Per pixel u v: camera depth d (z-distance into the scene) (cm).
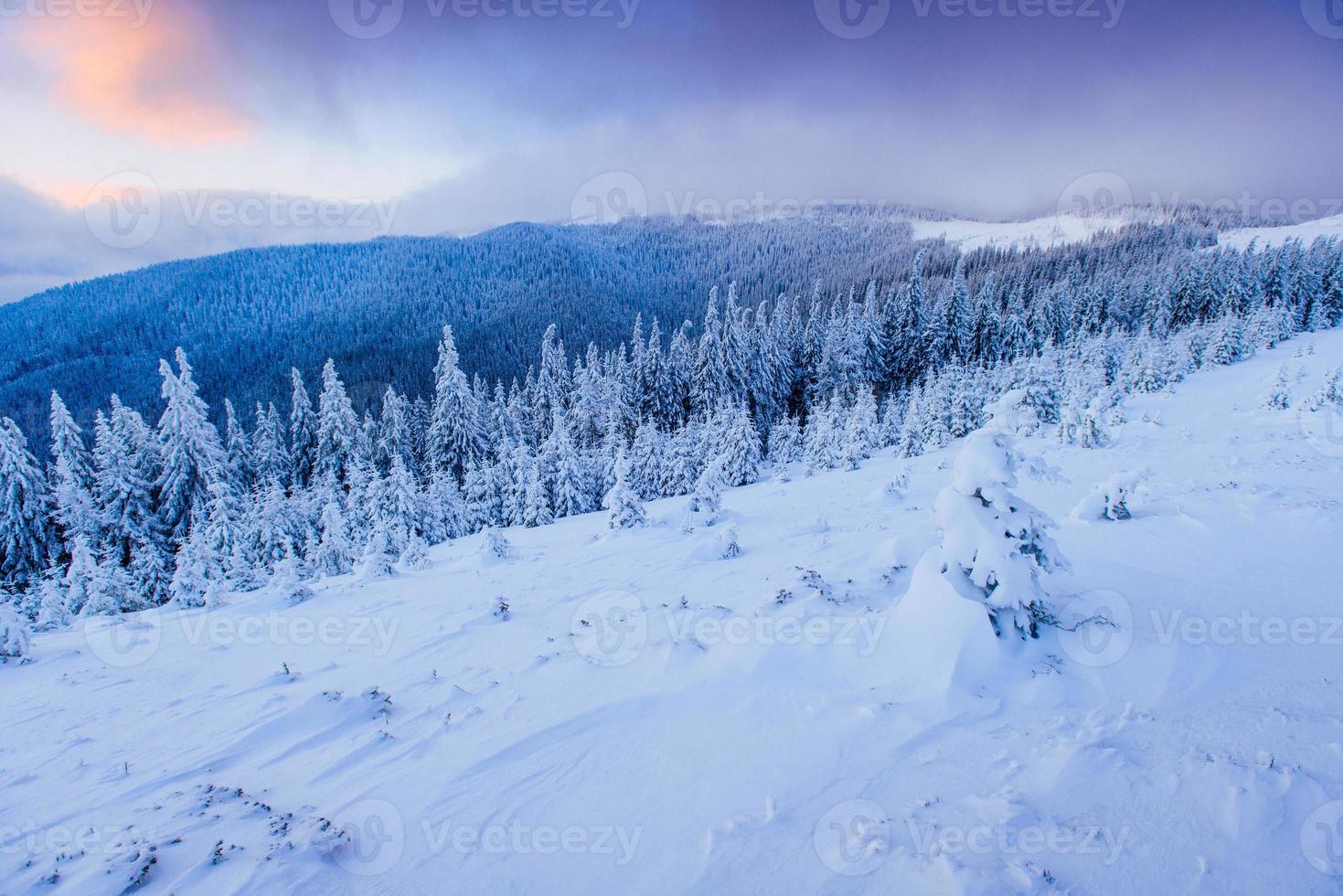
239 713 692
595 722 555
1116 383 3762
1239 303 6262
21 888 401
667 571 1118
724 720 530
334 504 2616
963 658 532
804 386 5572
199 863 401
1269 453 1405
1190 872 309
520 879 368
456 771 502
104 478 3394
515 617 945
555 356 5525
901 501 1565
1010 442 587
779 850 359
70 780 565
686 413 5100
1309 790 348
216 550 2892
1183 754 399
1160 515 959
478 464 4353
